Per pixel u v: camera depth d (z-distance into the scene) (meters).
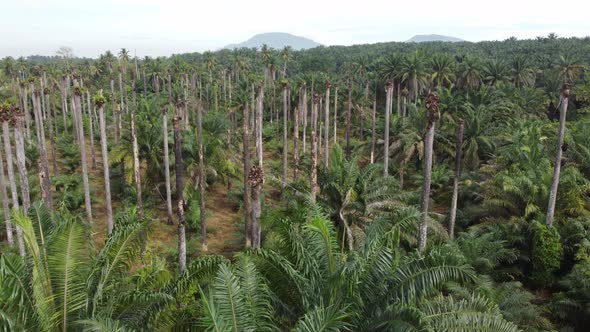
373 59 85.56
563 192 22.73
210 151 31.42
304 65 96.81
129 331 7.49
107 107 64.25
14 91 59.78
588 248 18.58
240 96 58.53
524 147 27.42
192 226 28.94
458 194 29.94
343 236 16.81
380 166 24.52
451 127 37.34
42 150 28.64
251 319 7.50
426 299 9.68
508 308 14.41
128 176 30.31
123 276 10.66
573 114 56.38
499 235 21.09
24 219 8.12
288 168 43.81
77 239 8.60
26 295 8.29
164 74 83.81
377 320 7.79
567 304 15.96
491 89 49.62
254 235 15.50
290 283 9.09
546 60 73.88
